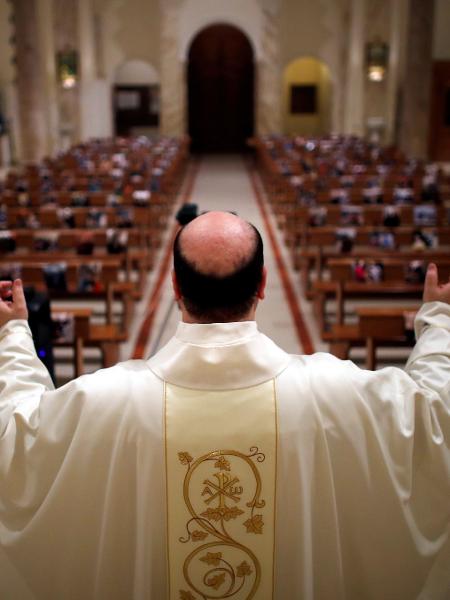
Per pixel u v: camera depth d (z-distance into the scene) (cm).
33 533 156
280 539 155
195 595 155
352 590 163
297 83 3456
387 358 724
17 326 174
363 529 158
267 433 152
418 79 2238
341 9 2961
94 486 154
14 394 162
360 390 159
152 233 1110
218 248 154
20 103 2292
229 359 155
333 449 155
